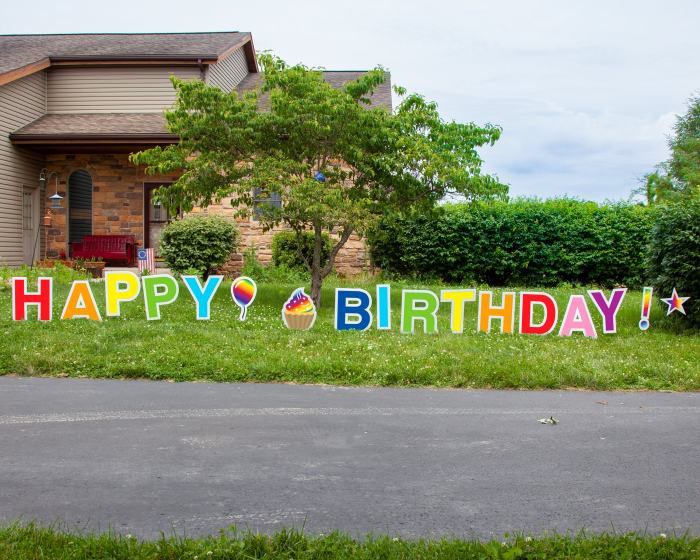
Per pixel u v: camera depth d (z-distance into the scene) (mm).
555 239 19984
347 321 10945
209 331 10492
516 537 3814
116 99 22094
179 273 18141
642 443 5910
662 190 41812
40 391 7609
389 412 6883
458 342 10109
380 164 13547
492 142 14078
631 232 19875
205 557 3553
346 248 20453
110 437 5945
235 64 24984
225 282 19156
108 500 4520
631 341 10617
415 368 8469
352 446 5746
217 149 14086
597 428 6383
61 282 16781
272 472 5094
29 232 21391
